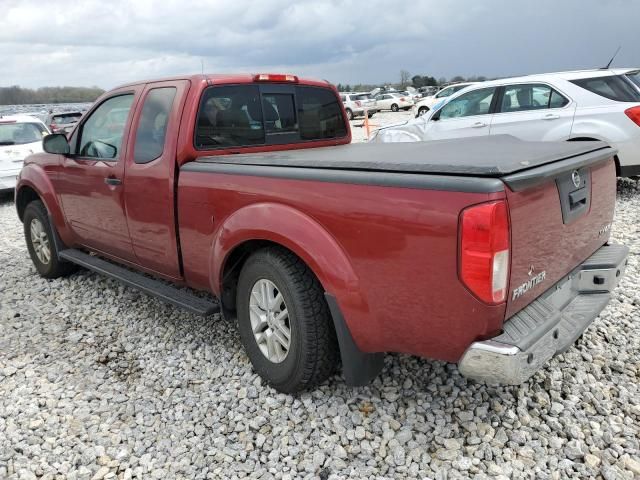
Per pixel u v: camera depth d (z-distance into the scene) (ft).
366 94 122.83
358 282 8.59
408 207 7.75
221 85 12.21
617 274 10.08
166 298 12.17
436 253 7.54
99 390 11.12
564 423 9.26
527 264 7.90
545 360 7.92
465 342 7.68
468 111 28.25
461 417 9.48
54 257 17.08
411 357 11.46
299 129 14.35
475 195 7.14
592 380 10.43
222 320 14.01
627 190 27.20
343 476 8.40
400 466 8.50
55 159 15.94
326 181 8.84
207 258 11.34
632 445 8.68
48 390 11.16
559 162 8.63
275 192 9.62
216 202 10.75
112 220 13.89
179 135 11.64
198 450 9.18
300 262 9.69
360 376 9.38
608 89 23.95
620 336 12.03
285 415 9.92
